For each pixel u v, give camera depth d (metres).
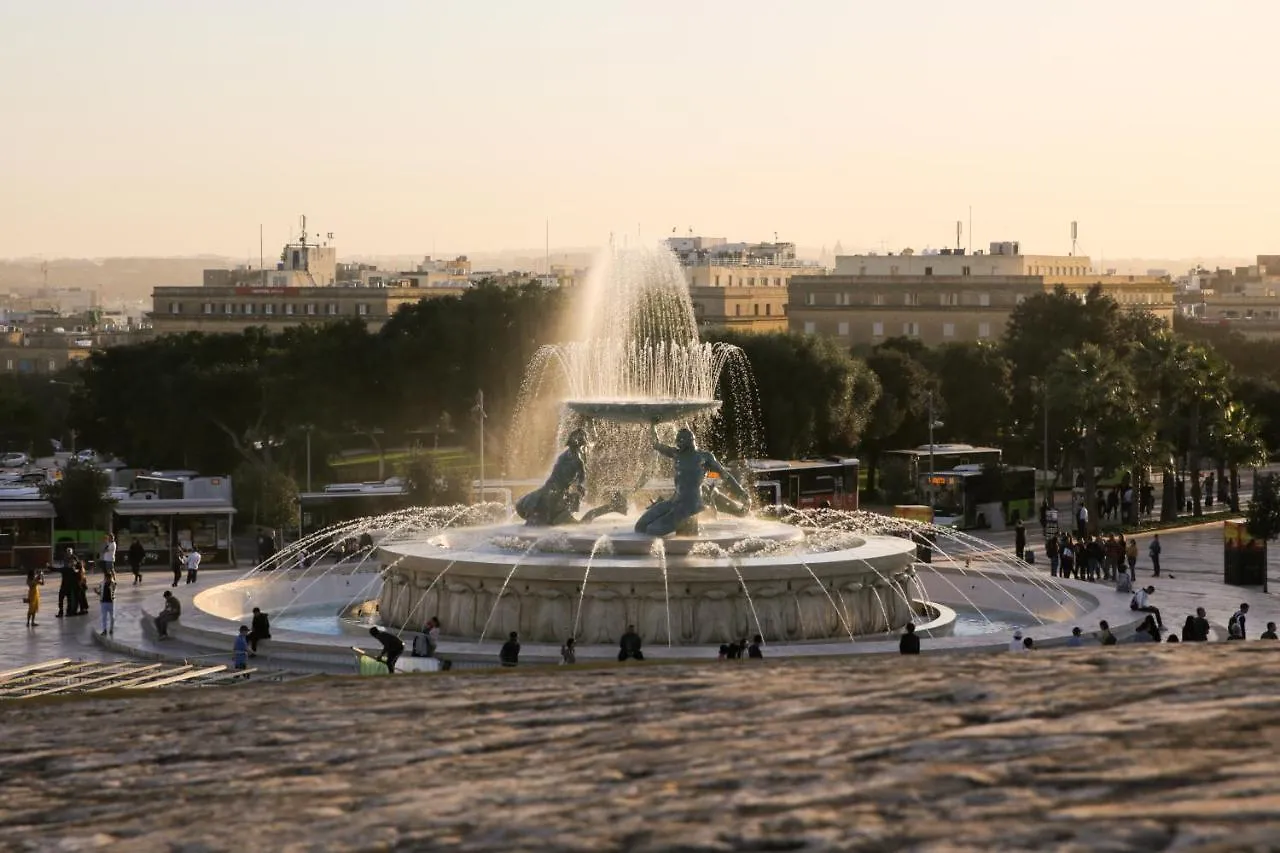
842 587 43.50
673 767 6.88
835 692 8.23
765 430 98.00
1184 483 102.56
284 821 6.57
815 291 177.88
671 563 42.22
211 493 75.06
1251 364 199.75
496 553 44.56
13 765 8.34
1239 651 8.30
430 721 8.59
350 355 100.69
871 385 103.12
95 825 6.86
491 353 98.06
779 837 5.58
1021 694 7.59
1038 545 78.75
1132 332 138.38
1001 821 5.47
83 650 47.62
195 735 8.73
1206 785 5.65
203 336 113.50
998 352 121.50
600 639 42.09
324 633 47.56
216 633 46.16
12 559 68.44
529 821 6.14
